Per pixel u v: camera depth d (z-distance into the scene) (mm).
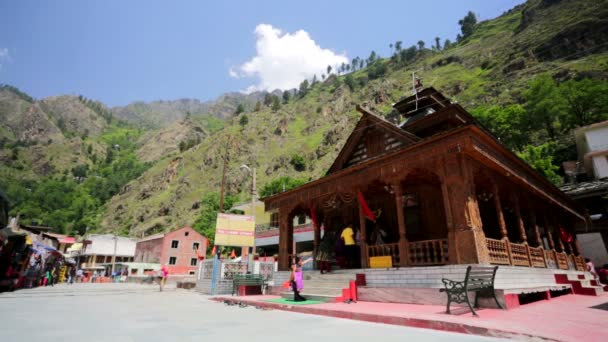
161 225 114125
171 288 29125
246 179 121188
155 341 5211
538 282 12258
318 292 12453
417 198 15461
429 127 18297
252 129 163250
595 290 12359
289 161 121562
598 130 34844
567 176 39031
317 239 16797
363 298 11211
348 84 190125
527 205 15539
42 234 42062
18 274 23484
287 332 6039
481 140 11000
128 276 52969
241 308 10914
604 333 5309
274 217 24688
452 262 10078
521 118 54875
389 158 12727
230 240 19516
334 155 109688
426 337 5535
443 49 196625
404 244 11617
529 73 91625
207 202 78875
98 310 10258
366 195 16828
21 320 7754
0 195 18016
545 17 118000
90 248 75875
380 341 5191
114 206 160000
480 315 7207
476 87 106062
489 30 171750
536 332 5336
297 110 184750
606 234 23359
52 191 180250
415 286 10531
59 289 25078
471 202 10258
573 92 49000
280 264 17734
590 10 95312
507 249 11398
